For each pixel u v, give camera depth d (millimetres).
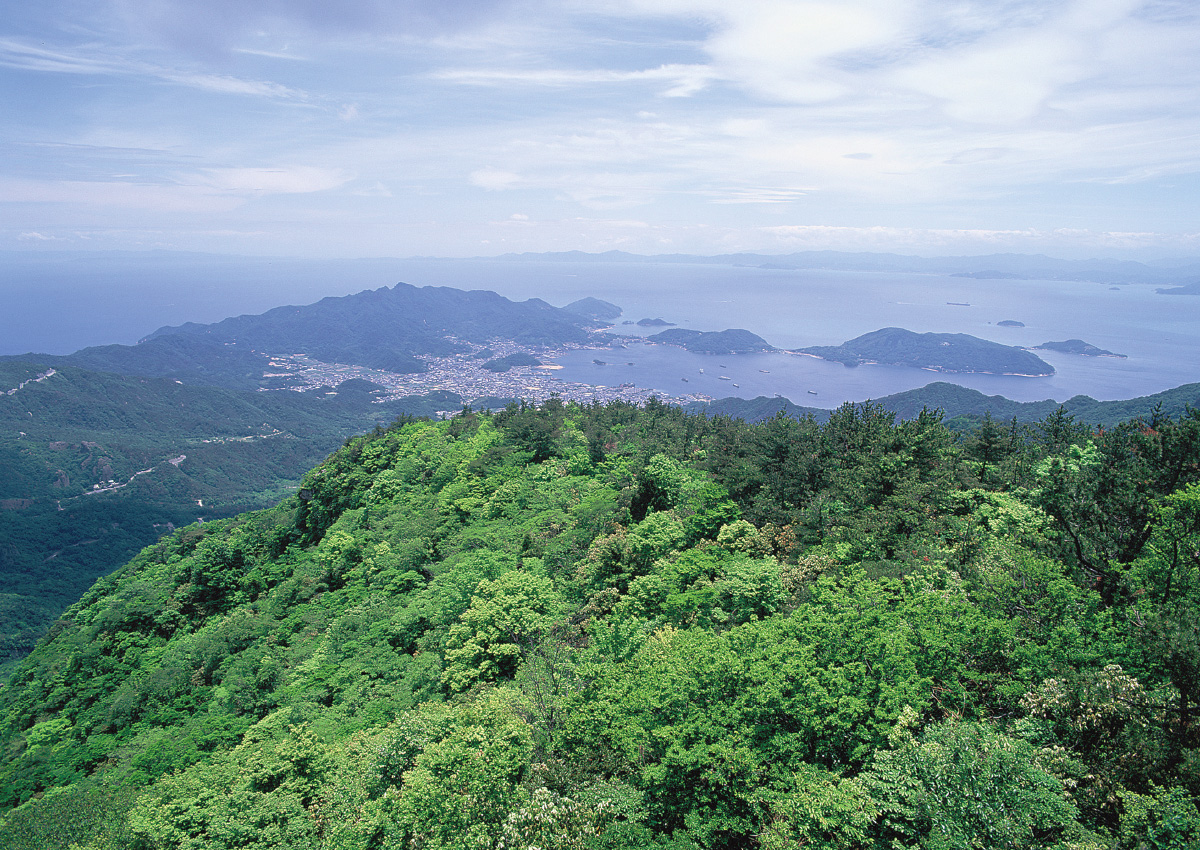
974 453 47281
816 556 31656
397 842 20062
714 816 18125
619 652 25859
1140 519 23688
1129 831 14461
